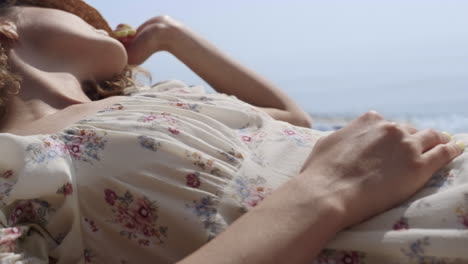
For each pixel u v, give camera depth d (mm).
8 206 820
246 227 671
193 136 868
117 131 864
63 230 846
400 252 674
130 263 820
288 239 652
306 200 688
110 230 833
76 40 1162
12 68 1075
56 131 926
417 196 745
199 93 1118
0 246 730
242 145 886
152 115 909
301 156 884
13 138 835
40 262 776
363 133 778
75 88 1134
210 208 791
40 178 804
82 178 834
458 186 704
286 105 1426
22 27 1128
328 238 680
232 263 630
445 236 652
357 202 702
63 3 1294
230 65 1457
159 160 827
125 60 1274
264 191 806
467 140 837
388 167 735
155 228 810
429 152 771
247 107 1026
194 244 786
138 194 812
